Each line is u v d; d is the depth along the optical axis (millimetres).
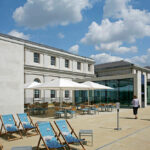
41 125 6438
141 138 7727
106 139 7551
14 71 9375
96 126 10484
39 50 31750
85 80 29812
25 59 29422
